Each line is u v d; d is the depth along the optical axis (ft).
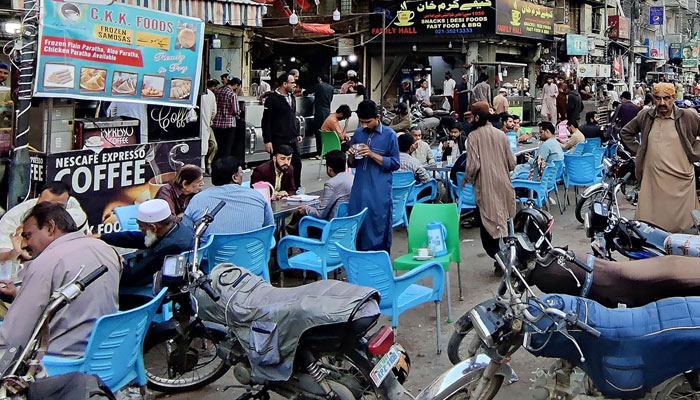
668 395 11.25
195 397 14.76
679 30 165.89
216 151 39.96
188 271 12.42
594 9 108.06
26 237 11.95
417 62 75.87
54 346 11.25
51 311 8.86
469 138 22.63
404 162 28.48
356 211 21.03
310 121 49.42
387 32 70.44
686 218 21.15
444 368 16.24
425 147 33.94
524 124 74.69
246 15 31.14
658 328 10.75
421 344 17.66
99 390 8.21
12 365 8.18
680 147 20.99
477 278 23.31
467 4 67.51
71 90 19.58
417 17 69.41
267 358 11.49
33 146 19.74
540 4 83.05
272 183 24.11
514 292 10.91
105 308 11.66
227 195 17.29
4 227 14.98
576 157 35.06
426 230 19.38
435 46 70.74
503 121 36.37
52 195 14.70
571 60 92.27
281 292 12.07
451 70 76.23
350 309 11.18
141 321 11.57
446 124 35.81
